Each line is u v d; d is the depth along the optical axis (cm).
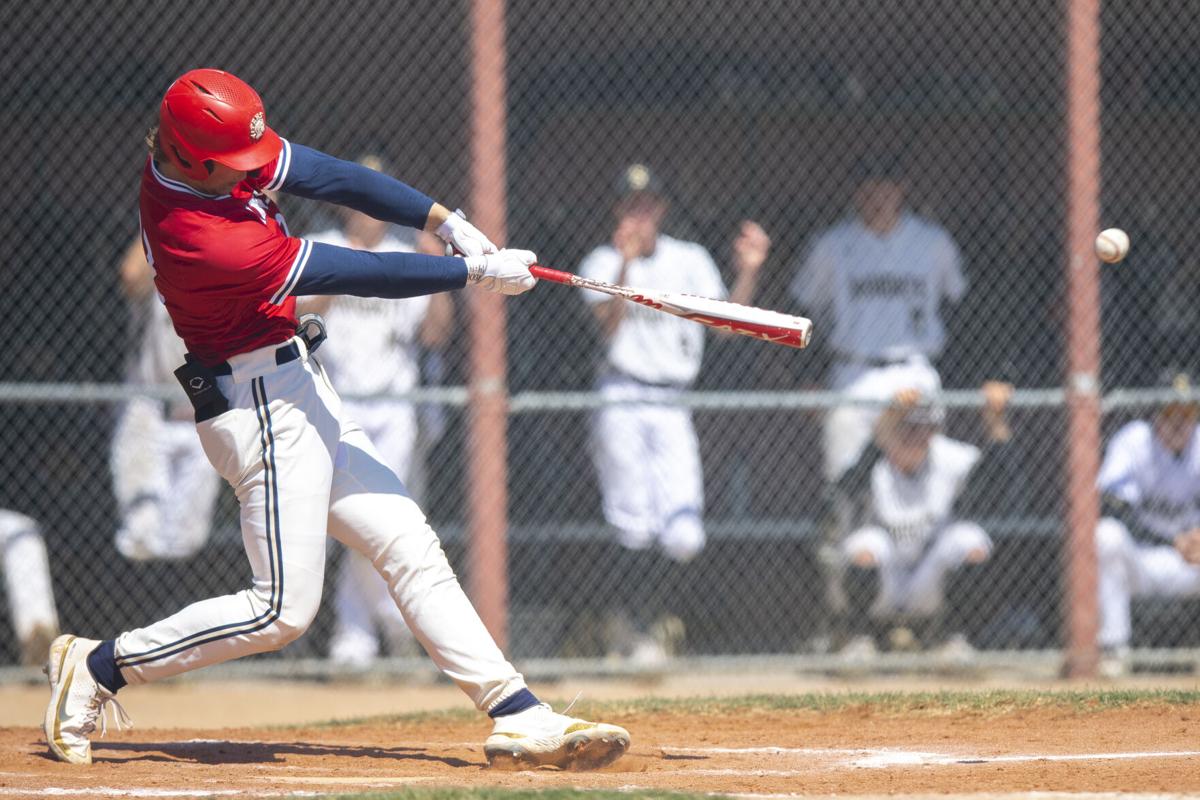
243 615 1366
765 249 2753
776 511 3250
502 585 2670
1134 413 3081
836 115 3603
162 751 1562
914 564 2784
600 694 2530
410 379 2773
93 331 3347
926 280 2881
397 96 3469
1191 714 1731
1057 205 3494
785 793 1233
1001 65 3522
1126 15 3319
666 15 3456
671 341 2756
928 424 2766
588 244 3522
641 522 2755
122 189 3444
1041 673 2795
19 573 2695
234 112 1280
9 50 3347
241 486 1360
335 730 1825
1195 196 3506
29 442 3119
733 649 2966
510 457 3162
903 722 1756
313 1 3338
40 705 2497
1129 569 2792
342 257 1320
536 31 3462
